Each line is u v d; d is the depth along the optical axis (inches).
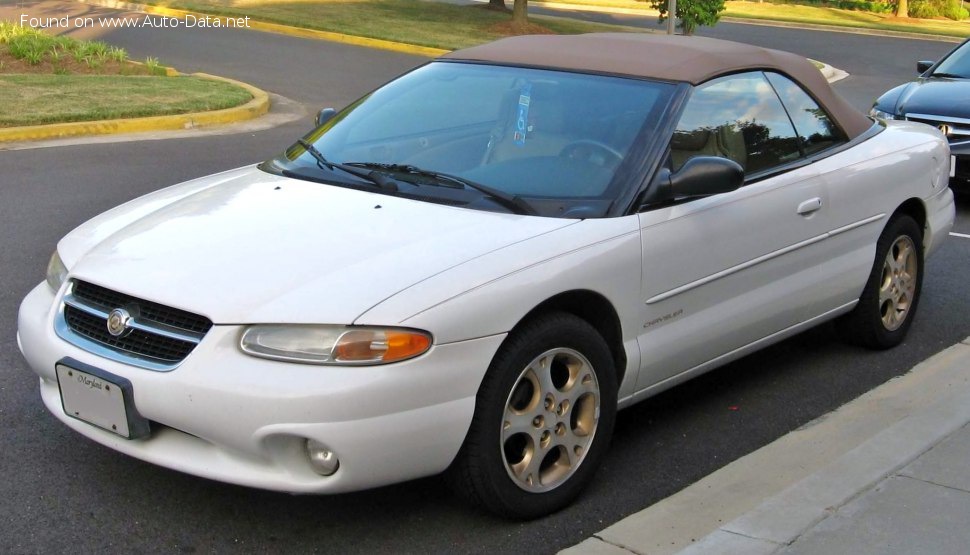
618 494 165.0
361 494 160.1
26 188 364.8
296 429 130.3
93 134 484.4
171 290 140.5
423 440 136.3
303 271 141.5
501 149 176.1
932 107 367.2
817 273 202.5
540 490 153.0
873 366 223.8
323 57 815.7
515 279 144.2
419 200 164.6
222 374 132.6
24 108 497.4
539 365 149.2
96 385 141.4
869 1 1891.0
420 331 134.3
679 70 185.9
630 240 160.6
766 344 197.6
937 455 165.0
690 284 172.1
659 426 191.9
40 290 163.6
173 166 414.3
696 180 165.3
